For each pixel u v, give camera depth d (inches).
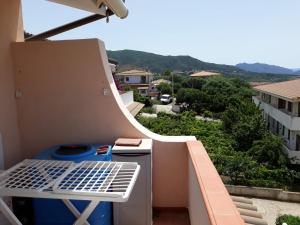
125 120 135.9
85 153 110.7
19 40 139.8
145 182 120.6
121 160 118.7
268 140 658.8
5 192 71.8
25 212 109.7
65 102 134.5
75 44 129.7
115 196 68.3
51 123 136.2
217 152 663.8
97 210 101.8
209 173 92.9
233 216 63.2
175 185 142.2
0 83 121.8
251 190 477.4
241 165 538.0
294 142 748.0
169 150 139.5
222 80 1763.0
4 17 125.0
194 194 111.8
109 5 115.1
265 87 1120.8
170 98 2134.6
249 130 749.9
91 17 160.1
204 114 1369.3
